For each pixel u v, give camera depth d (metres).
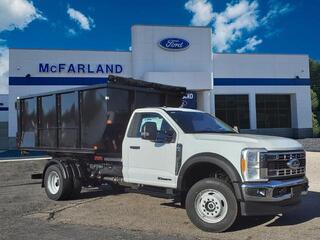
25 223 8.47
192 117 9.00
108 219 8.71
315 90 62.19
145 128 8.56
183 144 8.20
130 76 34.06
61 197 10.92
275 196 7.31
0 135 52.09
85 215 9.12
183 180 8.19
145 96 10.80
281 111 40.00
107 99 9.90
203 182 7.75
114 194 11.73
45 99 11.83
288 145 7.80
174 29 33.81
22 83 32.53
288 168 7.62
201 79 32.91
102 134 9.97
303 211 9.20
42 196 11.80
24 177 16.80
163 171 8.52
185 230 7.77
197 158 7.88
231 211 7.46
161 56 33.59
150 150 8.74
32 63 32.72
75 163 11.12
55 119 11.45
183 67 33.81
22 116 12.77
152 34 33.47
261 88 38.31
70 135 10.96
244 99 38.41
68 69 33.28
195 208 7.81
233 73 37.66
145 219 8.66
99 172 10.42
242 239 7.14
